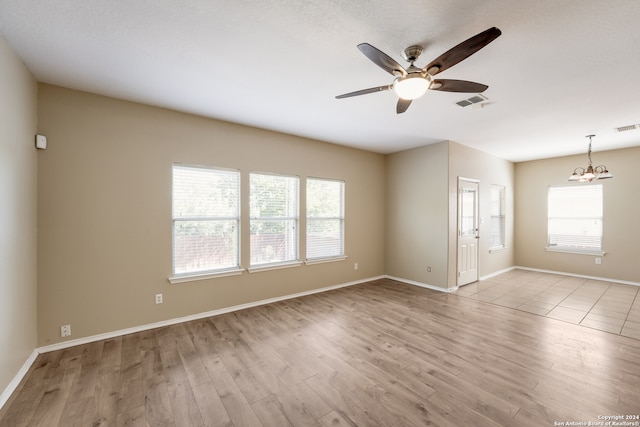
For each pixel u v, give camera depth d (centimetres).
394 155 563
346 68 241
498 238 617
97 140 290
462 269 505
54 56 222
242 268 387
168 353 263
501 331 311
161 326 325
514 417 179
